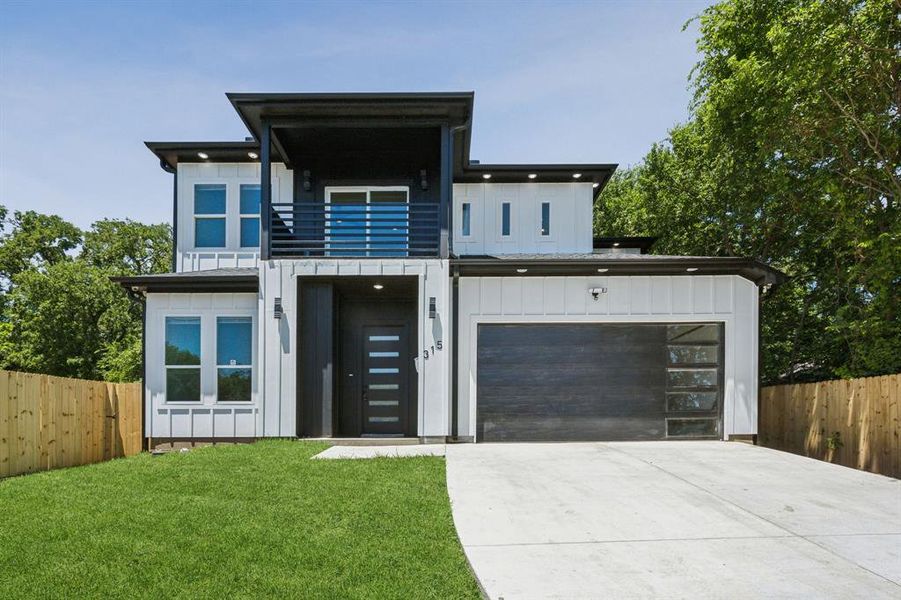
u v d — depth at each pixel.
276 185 13.27
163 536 5.05
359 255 12.70
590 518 5.77
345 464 8.12
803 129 12.91
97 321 32.34
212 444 11.38
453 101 10.36
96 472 7.80
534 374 10.95
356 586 4.09
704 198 19.84
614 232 30.53
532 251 14.66
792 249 17.73
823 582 4.22
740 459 8.90
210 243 13.31
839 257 15.08
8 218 36.25
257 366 11.48
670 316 11.02
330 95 10.16
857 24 10.95
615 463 8.52
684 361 11.03
